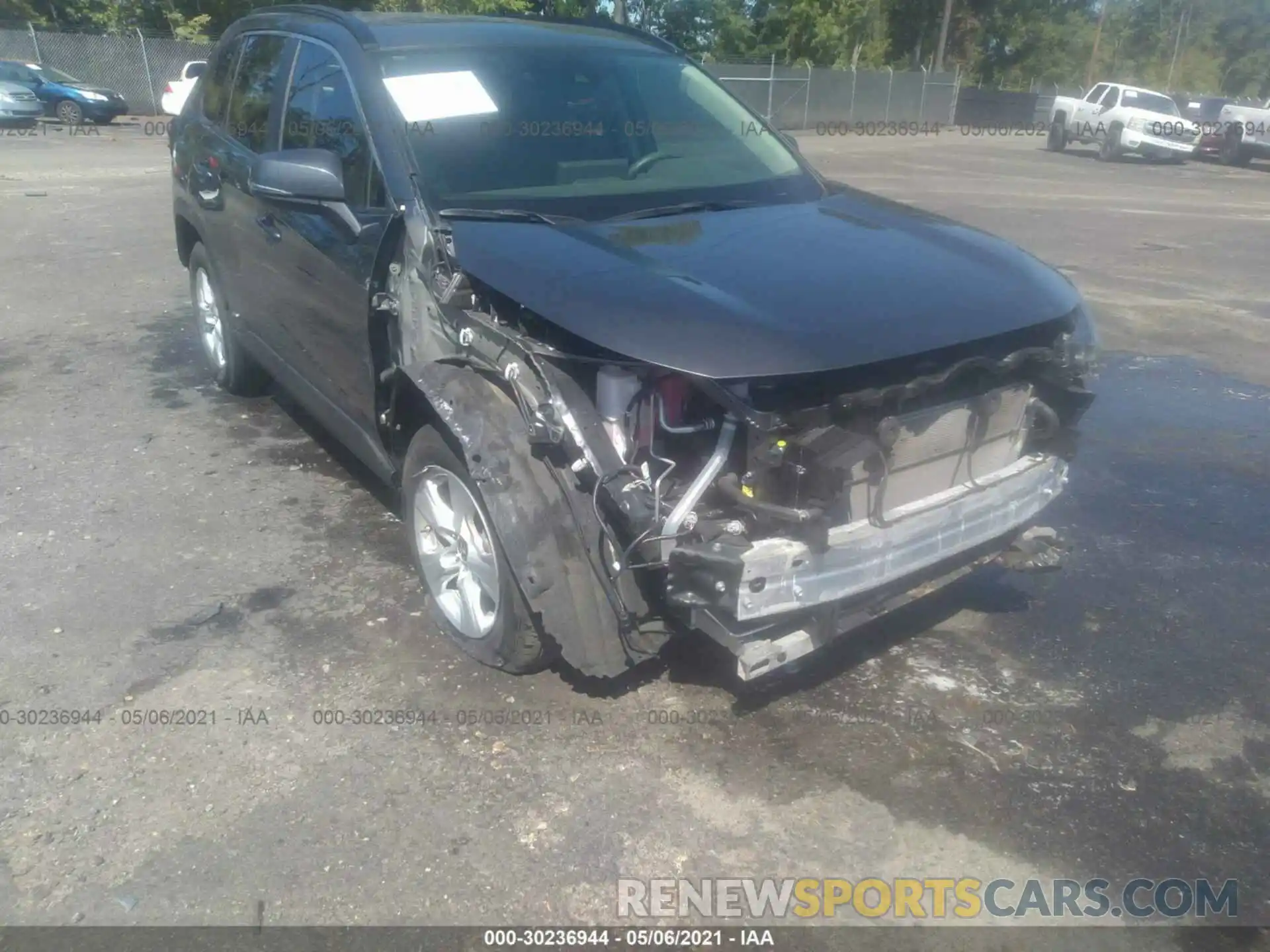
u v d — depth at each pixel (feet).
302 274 14.34
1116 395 22.26
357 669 11.92
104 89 84.79
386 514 15.71
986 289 10.92
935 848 9.56
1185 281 34.01
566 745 10.72
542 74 14.32
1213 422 20.68
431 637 12.55
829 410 9.53
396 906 8.82
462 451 11.07
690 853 9.42
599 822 9.75
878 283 10.62
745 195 13.57
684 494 9.45
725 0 129.49
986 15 191.83
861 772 10.48
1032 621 13.35
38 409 19.84
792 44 135.13
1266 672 12.35
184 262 21.20
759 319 9.58
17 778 10.14
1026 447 11.69
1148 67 232.53
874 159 78.38
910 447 10.25
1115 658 12.58
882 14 175.52
